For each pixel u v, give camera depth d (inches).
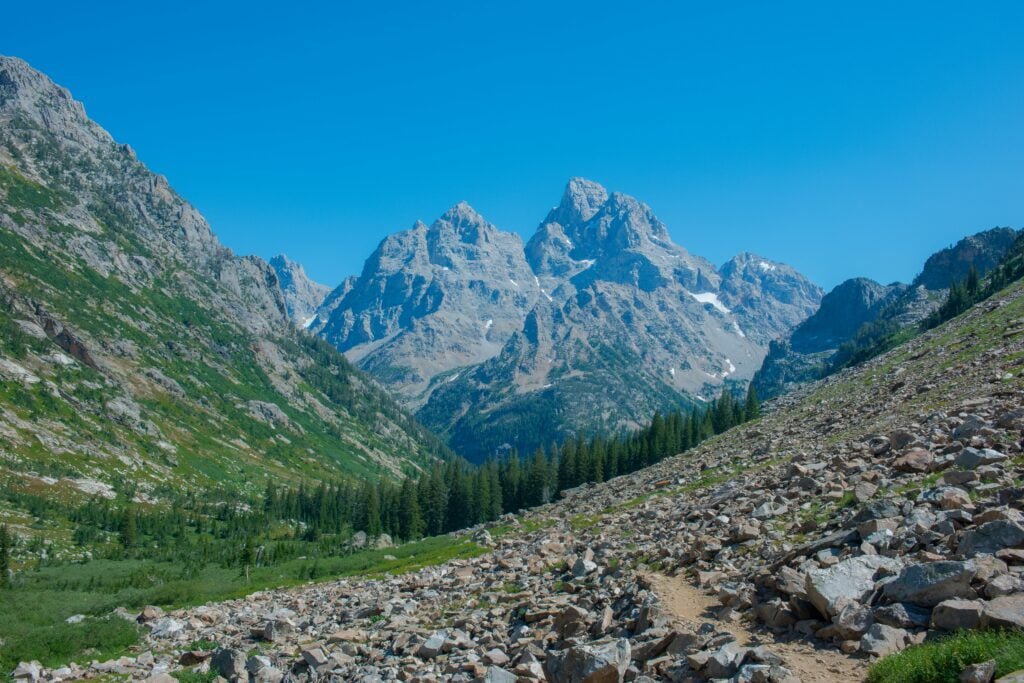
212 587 2898.6
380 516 5920.3
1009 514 709.3
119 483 6692.9
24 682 1263.5
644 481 2898.6
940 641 562.9
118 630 1640.0
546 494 5625.0
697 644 722.2
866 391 2775.6
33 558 4188.0
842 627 637.9
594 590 1101.7
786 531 1008.9
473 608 1262.3
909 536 757.9
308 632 1412.4
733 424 5723.4
